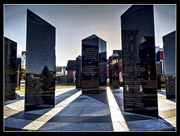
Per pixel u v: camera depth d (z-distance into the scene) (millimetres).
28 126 3588
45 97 5523
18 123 3805
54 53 5988
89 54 10125
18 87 8180
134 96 4758
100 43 10531
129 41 5039
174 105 5879
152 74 4391
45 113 4801
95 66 9898
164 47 7742
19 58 8438
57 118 4234
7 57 7398
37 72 5367
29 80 5117
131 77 4887
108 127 3508
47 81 5625
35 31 5473
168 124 3680
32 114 4680
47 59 5730
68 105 6074
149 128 3424
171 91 7355
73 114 4656
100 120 4031
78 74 14305
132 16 5012
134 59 4859
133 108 4766
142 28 4727
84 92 9977
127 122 3842
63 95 9289
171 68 7348
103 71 10938
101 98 7977
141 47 4723
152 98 4309
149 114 4332
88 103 6504
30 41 5289
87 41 10242
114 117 4293
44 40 5711
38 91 5332
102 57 11023
